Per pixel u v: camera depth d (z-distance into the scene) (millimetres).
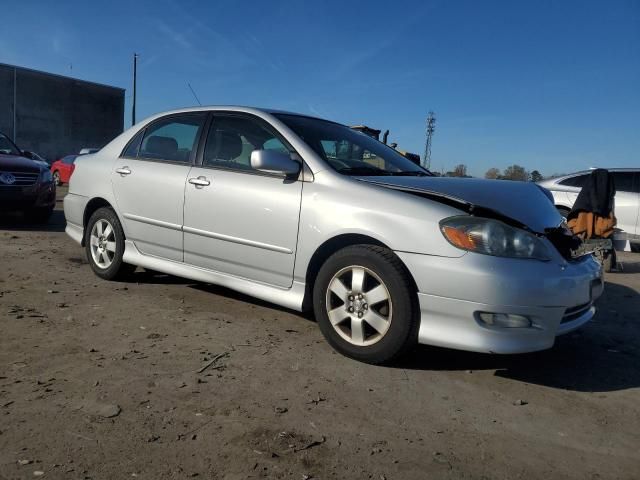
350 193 3645
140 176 4922
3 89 43562
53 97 46719
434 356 3787
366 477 2318
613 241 7934
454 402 3098
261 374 3285
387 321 3428
